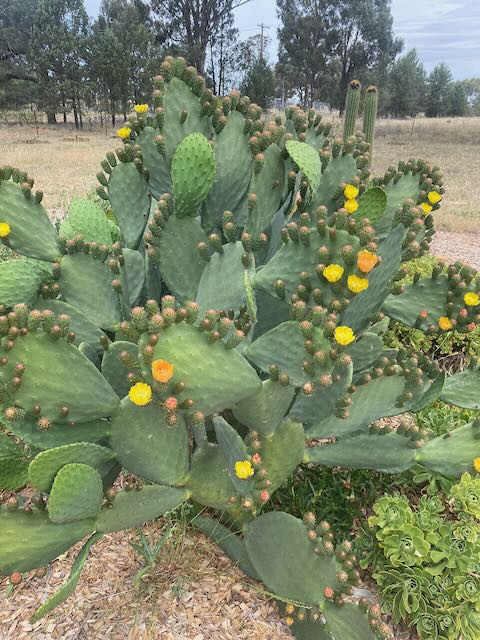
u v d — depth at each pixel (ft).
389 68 165.17
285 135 7.23
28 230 7.37
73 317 7.28
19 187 7.38
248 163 7.55
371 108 25.45
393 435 7.11
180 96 7.62
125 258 7.89
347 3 150.92
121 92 114.73
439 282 8.02
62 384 5.54
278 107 188.44
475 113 230.48
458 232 33.30
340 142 7.56
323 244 6.20
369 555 7.72
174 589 7.25
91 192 31.71
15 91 130.93
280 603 7.02
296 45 158.40
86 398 5.68
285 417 7.09
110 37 113.19
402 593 7.14
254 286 6.75
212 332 5.63
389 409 6.98
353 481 8.87
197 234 7.14
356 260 6.00
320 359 5.78
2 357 5.24
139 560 7.70
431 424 10.24
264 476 6.36
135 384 5.86
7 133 96.02
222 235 8.13
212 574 7.57
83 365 5.64
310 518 6.26
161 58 122.01
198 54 140.15
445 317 7.97
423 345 13.28
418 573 7.23
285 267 6.51
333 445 7.19
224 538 7.43
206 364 5.64
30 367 5.38
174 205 6.97
